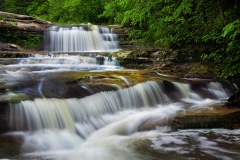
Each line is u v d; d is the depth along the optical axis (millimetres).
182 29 11867
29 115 5461
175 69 10625
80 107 6168
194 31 11711
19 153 4676
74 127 5805
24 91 6281
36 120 5484
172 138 5324
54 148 5012
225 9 11312
